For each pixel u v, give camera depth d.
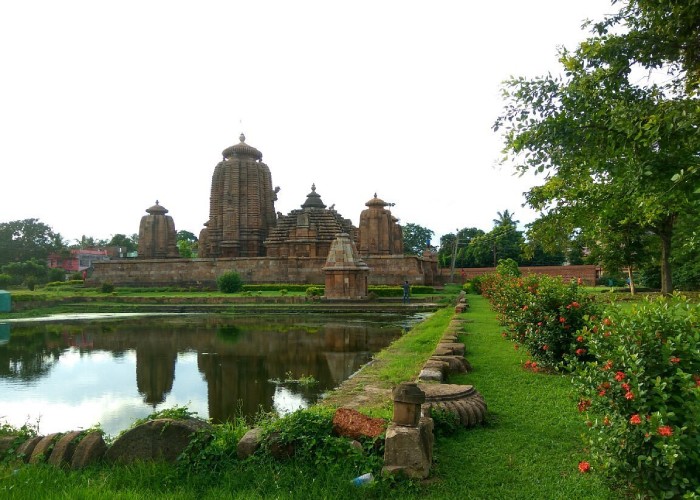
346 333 21.22
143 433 5.66
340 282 37.47
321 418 5.67
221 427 6.11
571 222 13.19
